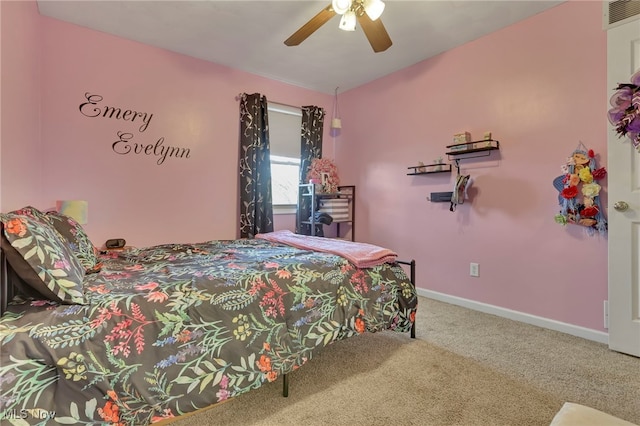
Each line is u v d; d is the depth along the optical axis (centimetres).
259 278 154
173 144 305
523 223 254
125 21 252
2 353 92
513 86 258
